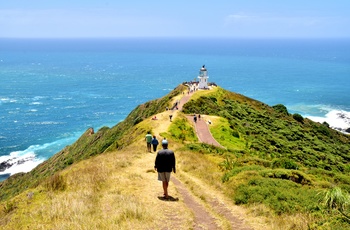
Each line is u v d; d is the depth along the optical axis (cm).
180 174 2077
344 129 11306
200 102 6875
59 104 14550
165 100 7775
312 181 1975
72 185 1716
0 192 6056
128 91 18088
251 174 1961
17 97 15738
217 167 2422
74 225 1164
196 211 1412
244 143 4684
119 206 1346
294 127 6950
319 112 13650
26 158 8469
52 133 10531
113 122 12031
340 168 4838
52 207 1342
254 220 1359
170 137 3997
